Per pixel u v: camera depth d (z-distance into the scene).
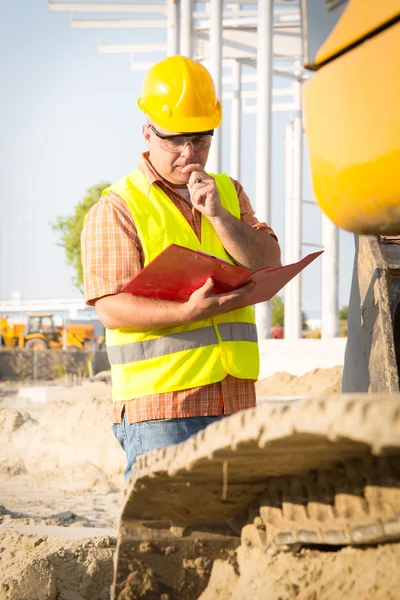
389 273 4.04
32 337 39.97
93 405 10.23
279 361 15.27
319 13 2.13
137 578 2.53
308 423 1.54
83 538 4.34
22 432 10.54
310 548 2.25
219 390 3.52
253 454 1.89
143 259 3.58
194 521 2.56
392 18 1.93
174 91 3.64
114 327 3.47
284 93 26.14
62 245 40.97
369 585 1.97
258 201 17.73
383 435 1.42
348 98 2.04
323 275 22.08
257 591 2.27
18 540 4.25
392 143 1.93
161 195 3.68
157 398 3.45
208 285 3.29
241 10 24.16
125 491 2.49
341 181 2.09
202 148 3.71
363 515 1.98
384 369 3.82
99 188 40.69
